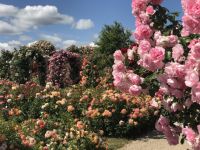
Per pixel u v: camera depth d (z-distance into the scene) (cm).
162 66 339
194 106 344
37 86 1315
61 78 1972
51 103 1150
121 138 1075
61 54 1989
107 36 2509
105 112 1070
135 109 1095
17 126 855
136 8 383
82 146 840
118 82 367
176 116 359
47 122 908
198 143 314
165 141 1027
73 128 888
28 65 2009
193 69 314
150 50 339
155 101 381
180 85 328
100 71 1686
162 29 380
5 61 2153
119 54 383
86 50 2786
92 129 1078
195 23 311
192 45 327
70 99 1136
